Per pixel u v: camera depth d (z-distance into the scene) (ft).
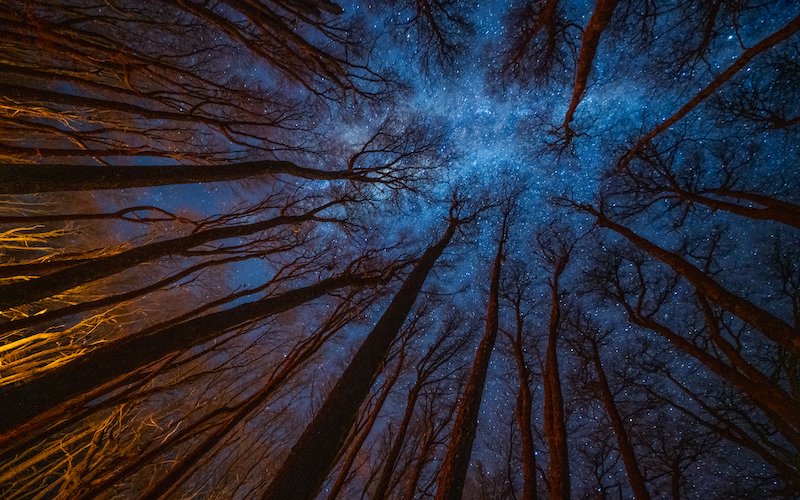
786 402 14.38
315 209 21.47
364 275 22.38
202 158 19.30
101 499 17.04
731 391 23.58
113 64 14.83
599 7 11.60
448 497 13.70
